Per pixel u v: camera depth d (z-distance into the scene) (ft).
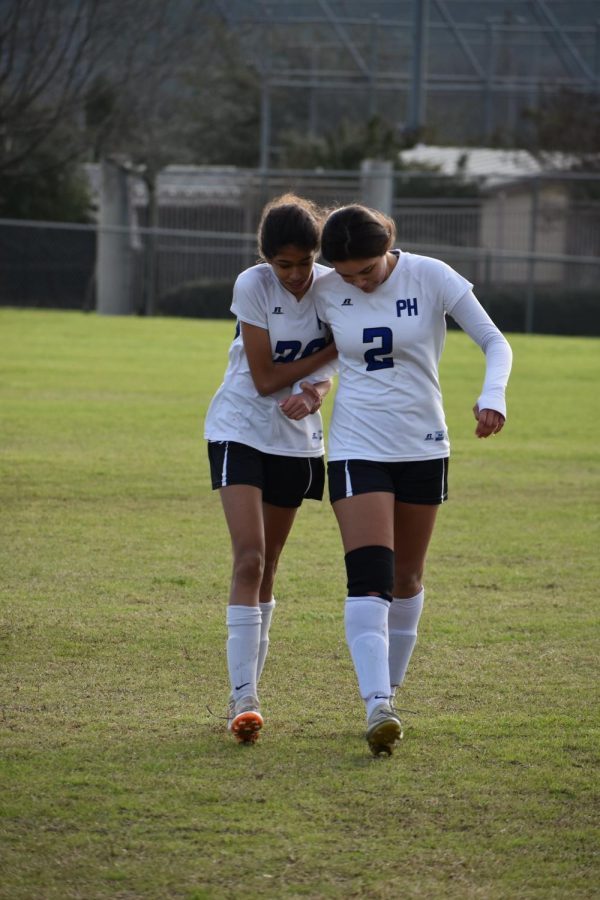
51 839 39.45
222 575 75.87
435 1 510.17
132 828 40.34
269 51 475.72
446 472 50.93
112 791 43.21
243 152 515.09
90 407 150.41
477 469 118.52
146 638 62.34
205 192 369.50
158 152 358.84
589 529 92.73
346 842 39.70
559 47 508.12
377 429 49.37
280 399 51.65
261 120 508.12
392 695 49.49
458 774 45.52
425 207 353.31
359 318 49.32
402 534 51.16
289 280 49.52
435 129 463.01
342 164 409.28
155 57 358.64
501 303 319.68
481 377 199.31
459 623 66.90
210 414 52.70
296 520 93.71
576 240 347.56
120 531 87.20
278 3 481.05
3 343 229.25
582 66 497.87
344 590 73.10
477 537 89.35
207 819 41.11
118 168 331.77
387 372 49.52
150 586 72.69
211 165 501.15
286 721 51.11
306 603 69.97
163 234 325.21
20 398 156.66
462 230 340.39
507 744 48.78
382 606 48.06
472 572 79.00
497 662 60.03
